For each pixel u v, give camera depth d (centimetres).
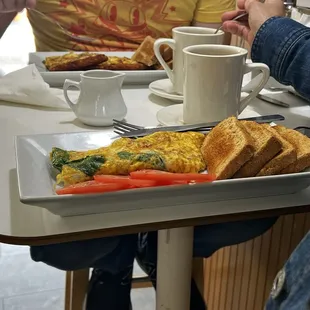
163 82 100
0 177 60
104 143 66
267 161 56
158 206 54
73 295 96
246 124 63
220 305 136
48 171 58
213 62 71
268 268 106
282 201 57
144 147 60
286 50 74
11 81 90
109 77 79
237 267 122
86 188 50
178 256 70
